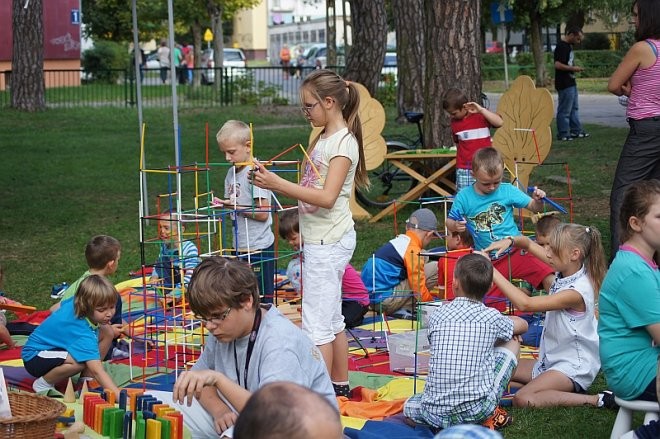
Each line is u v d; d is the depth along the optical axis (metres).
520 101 10.16
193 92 31.66
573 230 5.59
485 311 5.13
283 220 7.08
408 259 7.43
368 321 7.48
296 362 3.98
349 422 5.20
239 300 3.95
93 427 4.88
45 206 13.33
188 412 4.58
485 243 7.32
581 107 26.55
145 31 46.31
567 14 34.47
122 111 27.61
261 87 30.36
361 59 21.98
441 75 11.86
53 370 5.72
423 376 6.07
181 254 6.11
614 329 4.75
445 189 11.88
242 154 6.95
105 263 6.39
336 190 5.39
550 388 5.53
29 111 26.69
